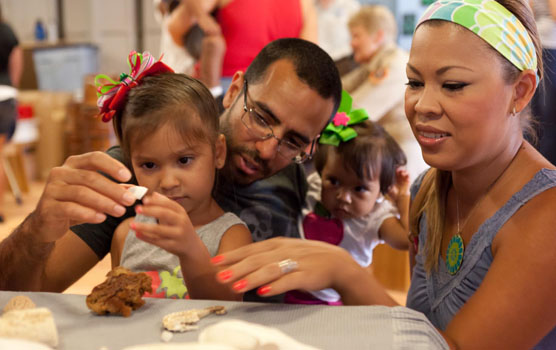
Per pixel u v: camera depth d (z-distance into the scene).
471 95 0.74
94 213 0.73
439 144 0.77
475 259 0.81
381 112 2.52
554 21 1.82
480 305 0.73
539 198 0.77
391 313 0.64
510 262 0.75
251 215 1.12
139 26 6.95
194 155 0.95
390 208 1.47
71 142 4.20
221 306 0.67
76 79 6.66
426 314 0.93
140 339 0.60
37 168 4.40
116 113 1.00
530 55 0.78
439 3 0.78
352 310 0.65
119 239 1.02
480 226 0.81
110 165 0.75
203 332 0.60
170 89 0.95
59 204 0.74
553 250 0.73
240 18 2.30
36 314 0.57
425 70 0.76
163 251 0.95
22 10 7.19
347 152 1.33
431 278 0.91
